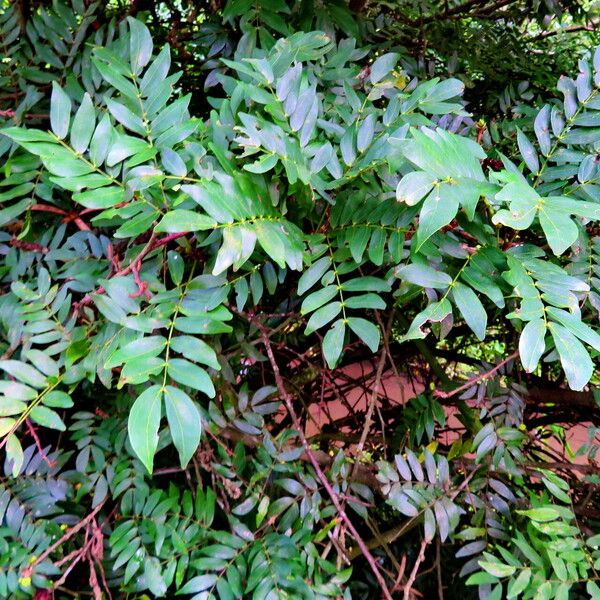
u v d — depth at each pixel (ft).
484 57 4.14
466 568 2.39
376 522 3.04
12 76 2.87
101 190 1.66
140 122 1.90
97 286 2.24
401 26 4.03
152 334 2.06
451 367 3.97
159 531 2.33
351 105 2.28
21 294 2.12
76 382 1.99
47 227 2.74
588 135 2.18
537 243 2.33
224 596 2.19
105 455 2.55
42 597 2.18
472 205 1.31
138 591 2.49
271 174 1.91
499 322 3.37
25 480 2.39
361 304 1.82
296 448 2.63
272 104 1.90
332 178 2.13
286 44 2.26
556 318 1.42
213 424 2.61
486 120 3.59
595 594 1.95
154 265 2.12
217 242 2.10
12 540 2.30
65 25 2.83
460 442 2.80
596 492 2.91
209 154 2.09
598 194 2.10
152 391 1.45
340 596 2.30
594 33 4.71
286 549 2.30
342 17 3.03
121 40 2.64
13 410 1.76
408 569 3.09
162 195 1.89
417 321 1.60
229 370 2.60
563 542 2.10
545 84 3.86
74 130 1.71
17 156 2.39
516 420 2.78
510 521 2.54
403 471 2.50
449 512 2.43
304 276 1.93
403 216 1.83
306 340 3.65
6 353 2.15
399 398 4.60
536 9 4.09
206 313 1.82
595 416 3.59
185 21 3.67
